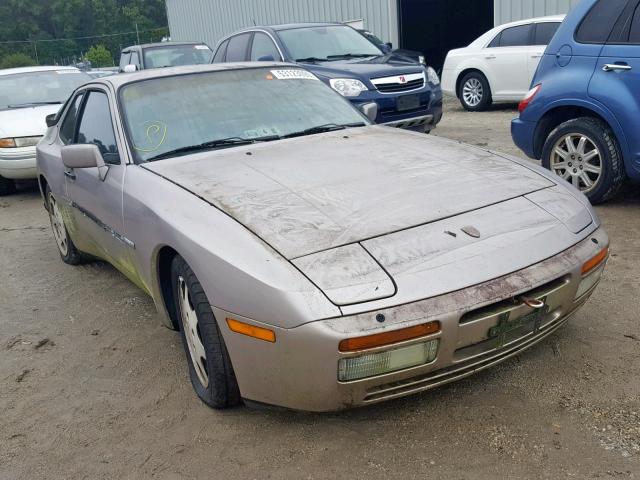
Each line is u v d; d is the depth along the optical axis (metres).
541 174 3.31
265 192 2.96
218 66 4.29
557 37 5.52
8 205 8.12
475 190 2.97
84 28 88.69
